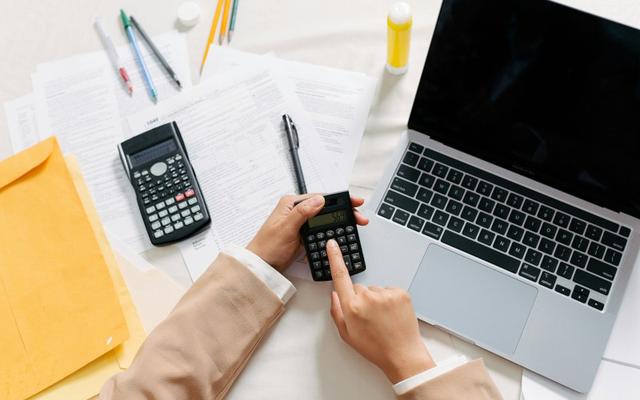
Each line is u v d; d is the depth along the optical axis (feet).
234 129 2.50
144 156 2.43
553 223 2.25
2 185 2.41
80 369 2.22
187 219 2.34
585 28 1.86
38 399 2.19
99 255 2.34
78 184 2.45
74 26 2.70
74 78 2.62
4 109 2.59
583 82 1.96
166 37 2.67
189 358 2.04
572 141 2.12
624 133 2.02
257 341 2.16
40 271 2.32
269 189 2.42
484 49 2.03
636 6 2.47
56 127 2.55
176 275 2.33
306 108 2.51
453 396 1.96
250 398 2.15
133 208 2.42
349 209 2.27
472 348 2.18
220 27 2.68
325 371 2.17
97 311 2.27
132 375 2.02
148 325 2.28
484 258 2.24
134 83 2.60
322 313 2.24
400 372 2.03
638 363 2.10
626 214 2.24
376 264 2.25
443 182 2.33
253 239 2.27
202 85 2.57
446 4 1.97
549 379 2.11
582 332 2.13
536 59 1.98
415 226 2.29
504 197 2.30
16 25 2.70
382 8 2.66
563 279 2.19
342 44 2.62
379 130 2.48
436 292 2.21
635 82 1.89
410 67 2.56
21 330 2.25
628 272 2.19
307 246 2.24
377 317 2.08
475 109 2.20
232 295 2.13
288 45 2.64
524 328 2.15
